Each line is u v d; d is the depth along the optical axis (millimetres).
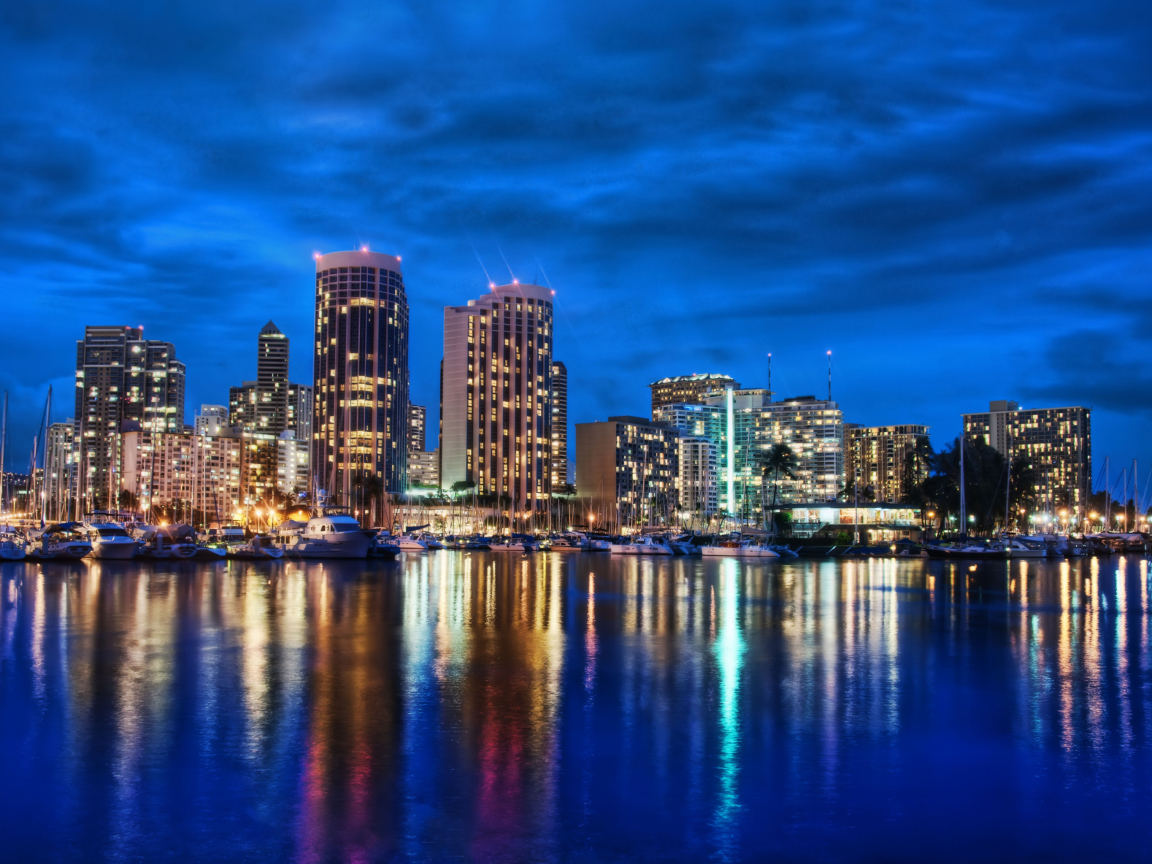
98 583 93750
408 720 33656
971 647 51781
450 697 37500
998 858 21797
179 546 136625
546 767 28094
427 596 82250
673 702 36812
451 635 55406
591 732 32125
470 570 128500
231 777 27000
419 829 23172
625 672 43250
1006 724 33656
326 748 29969
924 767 28391
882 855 21891
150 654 47781
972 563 158500
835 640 54250
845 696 38156
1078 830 23453
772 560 170500
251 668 43750
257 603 74125
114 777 27000
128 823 23500
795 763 28672
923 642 53625
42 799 25172
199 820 23688
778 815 24250
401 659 46469
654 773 27594
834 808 24797
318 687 39312
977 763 28875
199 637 53969
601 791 26016
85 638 53344
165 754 29234
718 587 96062
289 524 161000
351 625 60062
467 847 22094
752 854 21844
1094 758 29438
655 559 174000
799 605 75688
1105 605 76688
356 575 112438
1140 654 49656
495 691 38719
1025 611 71625
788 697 37875
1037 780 27250
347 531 149000
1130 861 21656
